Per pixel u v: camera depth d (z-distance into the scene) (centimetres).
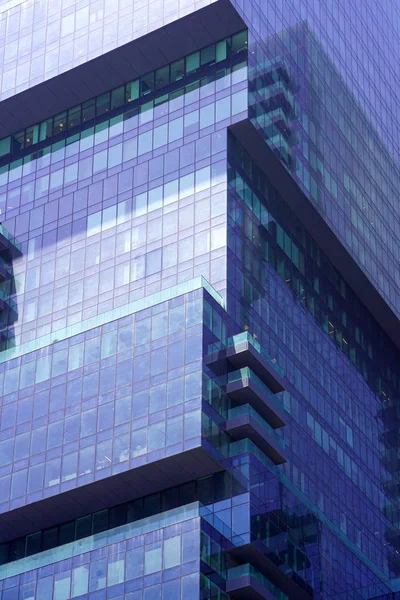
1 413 17562
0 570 16200
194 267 17938
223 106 18888
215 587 15275
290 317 18950
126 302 18238
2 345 18925
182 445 16050
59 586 15750
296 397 18600
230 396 16638
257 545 15825
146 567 15400
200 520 15412
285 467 17800
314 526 17438
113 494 16600
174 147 19088
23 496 16838
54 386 17375
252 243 18488
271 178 19225
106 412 16812
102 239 19000
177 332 16825
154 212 18750
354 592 18125
